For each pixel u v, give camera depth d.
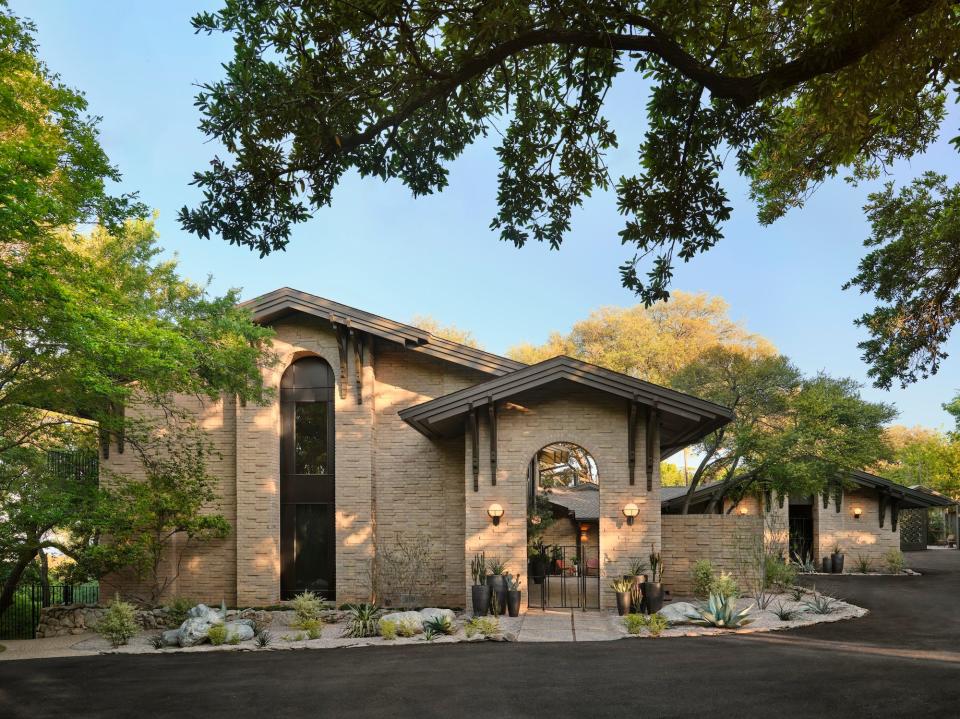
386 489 21.42
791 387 27.45
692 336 47.75
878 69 8.13
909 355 15.83
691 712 9.27
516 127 10.38
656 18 8.70
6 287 11.53
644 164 10.26
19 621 20.44
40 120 13.96
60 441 18.52
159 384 16.38
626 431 18.64
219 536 21.22
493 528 18.77
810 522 35.47
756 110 9.98
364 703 10.36
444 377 21.53
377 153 9.80
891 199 15.38
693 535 20.34
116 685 12.43
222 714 10.14
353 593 20.69
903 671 11.25
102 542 21.36
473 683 11.26
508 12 7.76
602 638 15.21
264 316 21.25
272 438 21.45
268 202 9.23
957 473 48.72
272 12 8.30
